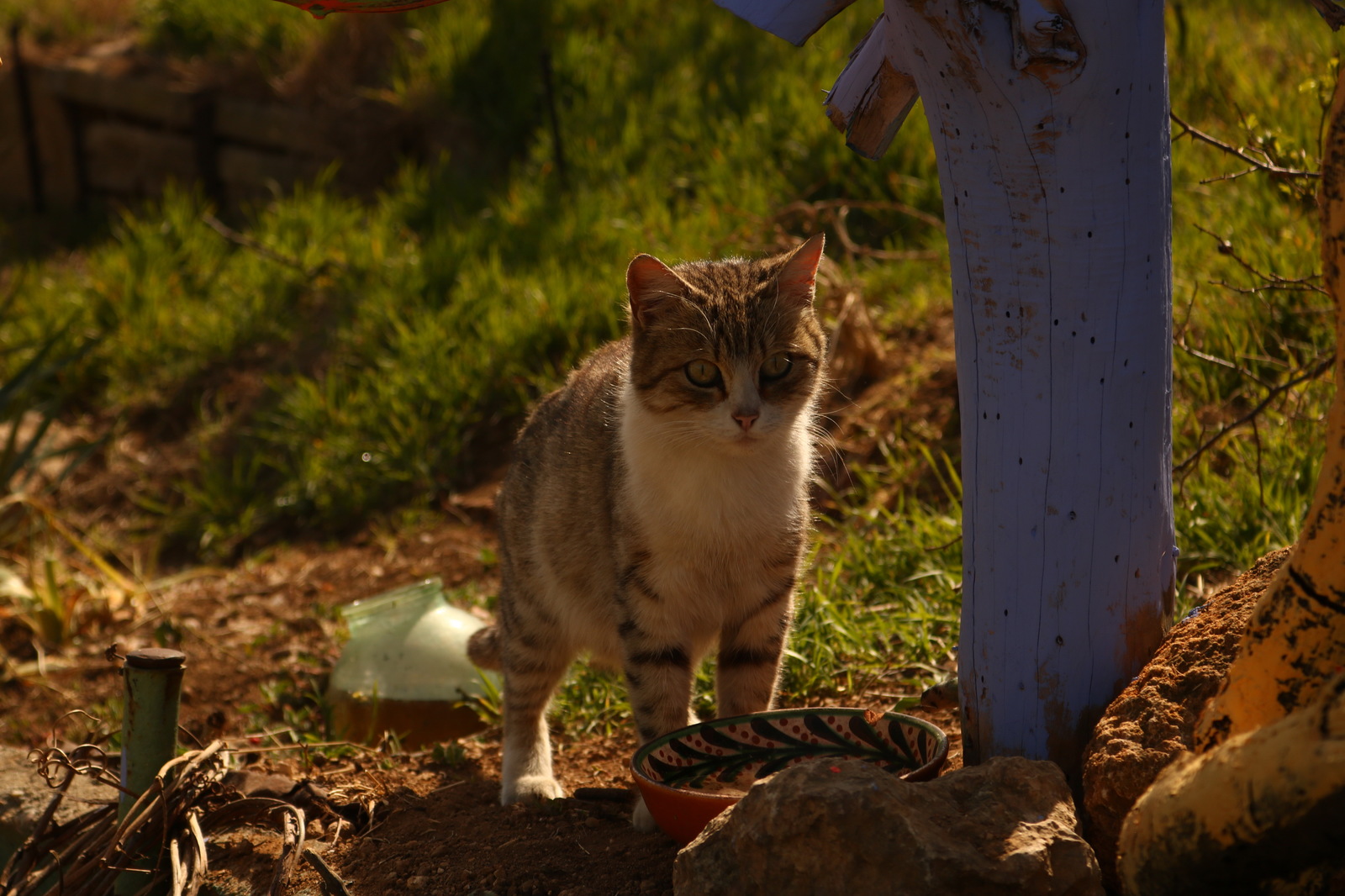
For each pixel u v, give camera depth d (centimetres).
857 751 304
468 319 764
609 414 378
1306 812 162
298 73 1100
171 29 1250
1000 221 251
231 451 771
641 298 356
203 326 863
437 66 1027
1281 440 455
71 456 796
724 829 236
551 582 392
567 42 1006
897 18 248
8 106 1260
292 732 469
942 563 473
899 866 217
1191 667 254
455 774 406
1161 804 188
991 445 265
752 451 339
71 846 343
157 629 596
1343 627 199
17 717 552
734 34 997
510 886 298
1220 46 802
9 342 876
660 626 350
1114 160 245
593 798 356
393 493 707
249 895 315
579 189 868
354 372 780
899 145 803
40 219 1235
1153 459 265
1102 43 236
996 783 241
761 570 352
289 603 628
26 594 649
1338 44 639
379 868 317
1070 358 254
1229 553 422
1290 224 570
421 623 503
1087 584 264
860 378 643
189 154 1155
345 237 894
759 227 726
